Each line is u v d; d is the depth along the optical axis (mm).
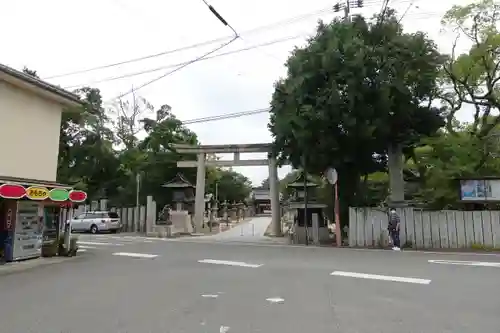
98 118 36625
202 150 32125
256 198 85875
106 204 39281
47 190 14688
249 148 30938
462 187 19109
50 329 6129
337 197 20875
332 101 18594
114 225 33281
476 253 16703
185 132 39062
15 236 14227
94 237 27250
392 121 20031
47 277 11117
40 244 15289
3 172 14609
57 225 16422
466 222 18859
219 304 7699
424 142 21938
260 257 15359
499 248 18062
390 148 22062
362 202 23031
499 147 22125
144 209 33625
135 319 6664
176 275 11227
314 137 19844
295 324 6316
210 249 18750
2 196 12758
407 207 20156
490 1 20828
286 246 20547
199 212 32312
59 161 35469
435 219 19250
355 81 18625
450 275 10836
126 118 45125
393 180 22000
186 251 17797
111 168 37688
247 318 6691
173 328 6156
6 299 8297
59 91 16406
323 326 6203
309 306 7484
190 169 37844
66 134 34875
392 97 18938
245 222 54844
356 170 22562
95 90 36594
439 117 21234
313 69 19859
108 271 12086
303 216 25359
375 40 20484
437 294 8492
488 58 21734
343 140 20016
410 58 19703
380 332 5898
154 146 37594
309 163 21438
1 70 13883
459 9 21328
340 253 16672
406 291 8820
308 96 19969
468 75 22453
